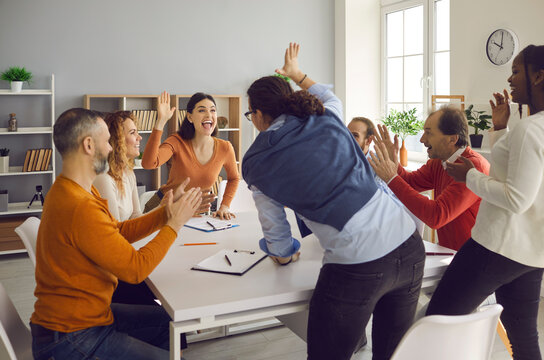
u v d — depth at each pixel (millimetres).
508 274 1841
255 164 1665
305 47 6676
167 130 6062
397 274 1647
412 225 1724
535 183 1691
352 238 1604
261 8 6410
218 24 6215
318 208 1619
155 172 5840
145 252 1759
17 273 4598
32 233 2252
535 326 1978
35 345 1722
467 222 2338
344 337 1672
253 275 1984
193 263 2160
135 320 2102
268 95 1752
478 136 4891
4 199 5156
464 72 5277
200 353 2990
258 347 3072
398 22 6531
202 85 6203
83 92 5684
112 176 2703
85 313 1709
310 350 1729
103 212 1769
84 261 1697
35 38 5441
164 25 5965
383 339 1819
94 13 5656
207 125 3314
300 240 2529
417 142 6344
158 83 5992
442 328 1458
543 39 4438
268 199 1764
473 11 5125
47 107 5555
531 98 1840
